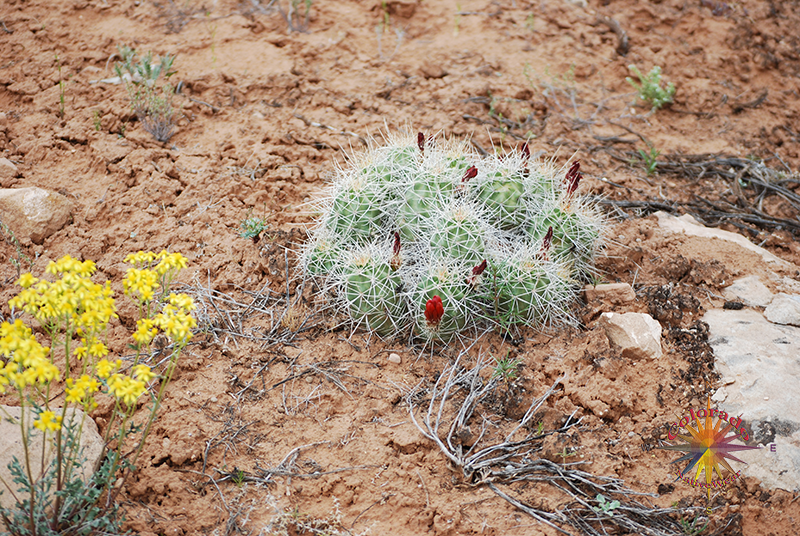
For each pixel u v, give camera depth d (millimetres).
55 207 4406
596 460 3256
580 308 4086
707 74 6879
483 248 3803
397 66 6520
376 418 3457
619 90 6637
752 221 5215
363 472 3182
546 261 3771
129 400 2535
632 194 5340
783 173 5750
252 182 4969
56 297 2566
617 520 3008
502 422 3445
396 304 3791
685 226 4898
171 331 2699
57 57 6035
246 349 3760
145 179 4887
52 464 2781
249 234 4516
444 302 3635
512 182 4070
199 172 5027
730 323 3938
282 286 4191
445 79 6410
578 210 4074
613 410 3496
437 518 3004
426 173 4000
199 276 4207
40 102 5488
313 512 3025
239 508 2996
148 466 3143
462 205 3814
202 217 4645
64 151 5039
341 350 3826
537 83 6492
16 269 4094
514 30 7148
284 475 3148
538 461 3217
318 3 7172
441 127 5770
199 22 6746
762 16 7543
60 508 2732
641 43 7191
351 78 6301
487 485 3156
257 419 3410
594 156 5758
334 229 4082
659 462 3312
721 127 6324
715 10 7496
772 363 3660
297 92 6004
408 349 3865
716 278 4266
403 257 3836
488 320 3947
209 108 5660
